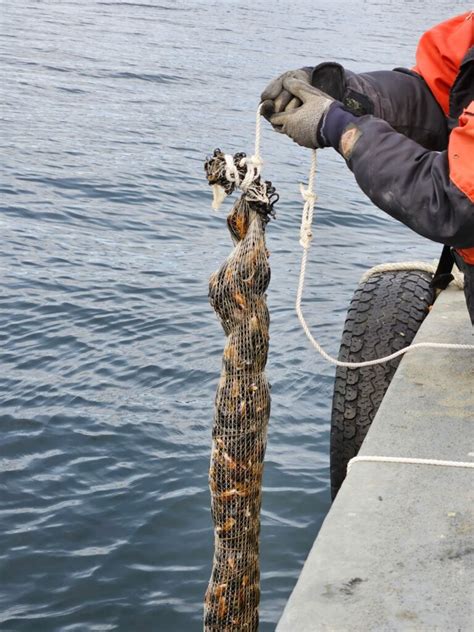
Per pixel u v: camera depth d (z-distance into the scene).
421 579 2.39
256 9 64.31
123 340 9.04
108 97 24.75
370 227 14.58
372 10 73.62
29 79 26.06
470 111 2.49
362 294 4.28
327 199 16.25
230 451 2.72
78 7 49.62
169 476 6.64
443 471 2.85
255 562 2.81
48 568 5.58
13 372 8.20
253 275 2.67
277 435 7.22
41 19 41.81
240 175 2.66
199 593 5.39
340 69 2.87
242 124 23.09
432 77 3.12
